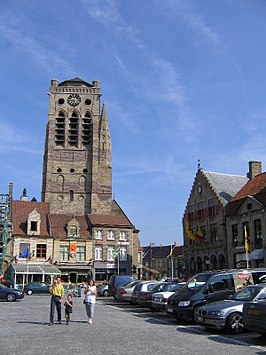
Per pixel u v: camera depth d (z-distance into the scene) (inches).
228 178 2021.4
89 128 3065.9
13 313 840.3
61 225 2356.1
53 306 655.1
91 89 3129.9
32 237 2218.3
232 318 566.9
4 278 2057.1
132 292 1059.3
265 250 1453.0
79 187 2930.6
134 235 2566.4
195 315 624.1
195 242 1978.3
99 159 3021.7
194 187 2055.9
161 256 4205.2
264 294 590.2
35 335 539.5
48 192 2876.5
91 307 675.4
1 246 2176.4
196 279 748.0
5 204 2289.6
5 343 478.0
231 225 1684.3
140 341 499.5
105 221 2443.4
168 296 810.2
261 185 1636.3
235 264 1644.9
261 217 1494.8
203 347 466.0
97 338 518.6
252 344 491.2
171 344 482.0
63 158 2965.1
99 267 2322.8
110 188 2982.3
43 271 2101.4
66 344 473.1
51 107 3063.5
